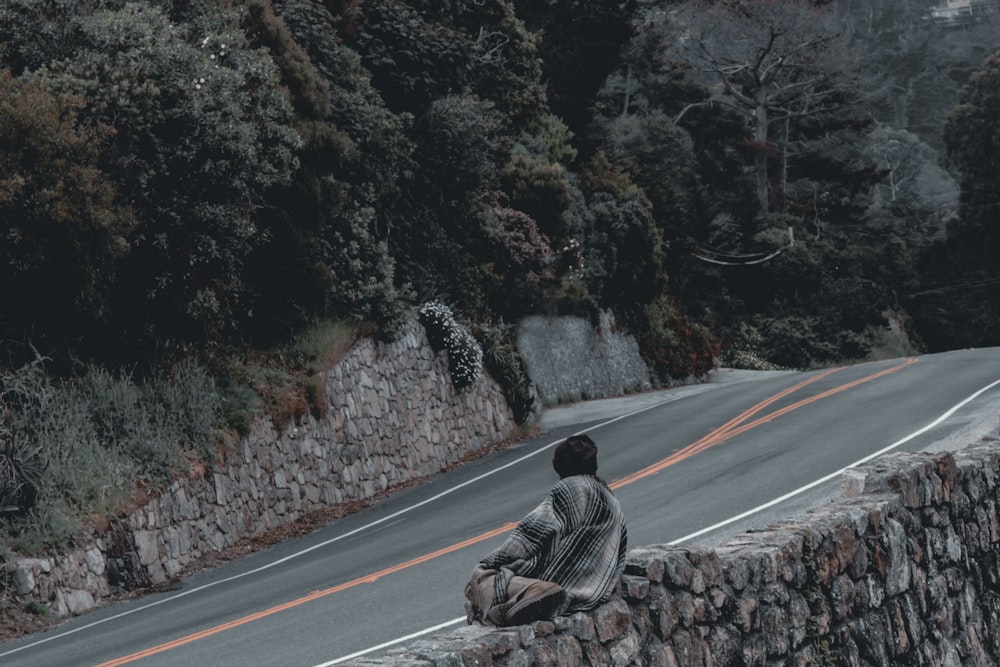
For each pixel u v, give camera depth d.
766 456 19.78
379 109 27.77
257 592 13.90
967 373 29.80
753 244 59.84
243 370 22.03
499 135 36.56
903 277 74.00
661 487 17.94
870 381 30.30
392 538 17.23
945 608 9.30
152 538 17.08
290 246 23.80
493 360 31.52
